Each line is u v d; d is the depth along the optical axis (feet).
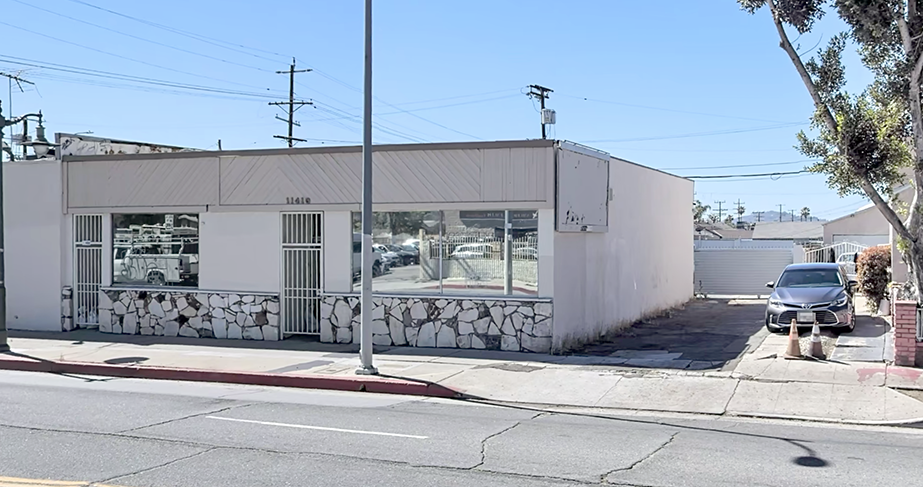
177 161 62.08
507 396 40.24
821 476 24.48
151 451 27.30
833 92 43.21
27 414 34.30
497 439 29.84
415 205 55.67
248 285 60.70
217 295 61.36
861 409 35.73
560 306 54.44
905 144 42.96
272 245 60.03
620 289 69.92
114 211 63.93
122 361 50.16
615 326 68.03
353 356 51.85
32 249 66.39
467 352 53.01
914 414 34.68
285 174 59.21
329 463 25.71
